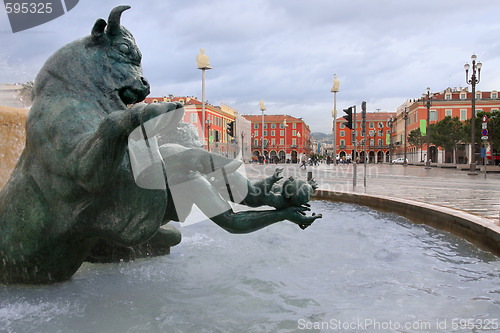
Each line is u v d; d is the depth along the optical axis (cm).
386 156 9375
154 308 218
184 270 289
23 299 222
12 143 312
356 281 269
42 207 212
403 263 316
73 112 199
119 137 177
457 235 425
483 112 3291
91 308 216
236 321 203
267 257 328
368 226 493
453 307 222
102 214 212
